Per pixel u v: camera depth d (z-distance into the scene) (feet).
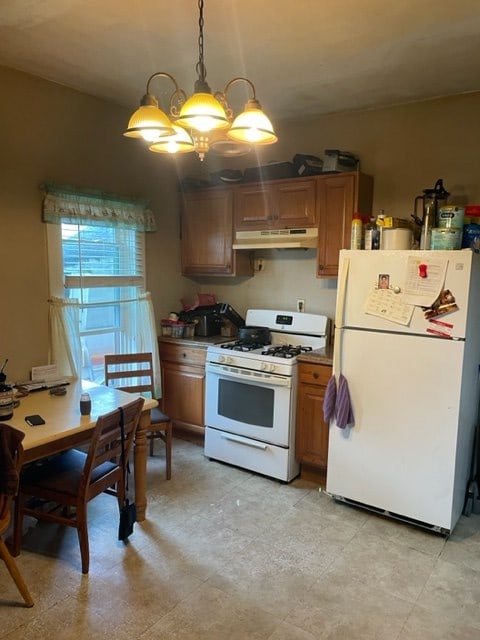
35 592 6.82
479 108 9.89
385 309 8.59
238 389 10.96
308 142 12.17
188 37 7.86
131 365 12.30
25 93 9.48
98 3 6.82
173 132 5.78
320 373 10.05
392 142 10.94
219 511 9.25
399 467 8.73
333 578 7.34
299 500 9.77
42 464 8.08
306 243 11.22
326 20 7.22
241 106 11.15
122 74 9.52
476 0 6.61
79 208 10.57
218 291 14.14
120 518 7.87
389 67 8.91
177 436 13.15
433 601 6.89
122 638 6.04
